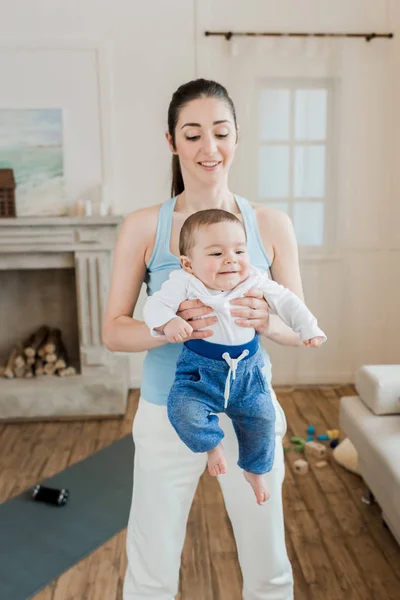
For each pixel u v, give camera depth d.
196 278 1.36
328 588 2.11
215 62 4.01
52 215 4.04
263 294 1.41
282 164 4.15
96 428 3.68
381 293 4.38
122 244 1.51
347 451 3.06
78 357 4.36
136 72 3.99
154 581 1.54
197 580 2.18
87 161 4.04
